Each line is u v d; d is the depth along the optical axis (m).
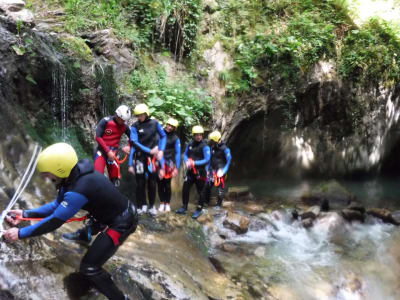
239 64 8.76
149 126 4.86
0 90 4.53
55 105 5.41
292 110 9.24
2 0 5.73
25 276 2.38
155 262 3.65
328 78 9.39
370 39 10.09
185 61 8.51
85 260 2.36
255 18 9.65
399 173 11.30
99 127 4.00
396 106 10.54
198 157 5.71
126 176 6.19
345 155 10.35
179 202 6.67
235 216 5.89
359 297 4.41
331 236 5.93
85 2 7.50
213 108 8.17
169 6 8.12
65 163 2.16
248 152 9.33
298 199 7.70
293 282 4.43
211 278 4.12
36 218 2.41
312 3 10.55
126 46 7.34
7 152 4.06
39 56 5.18
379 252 5.29
